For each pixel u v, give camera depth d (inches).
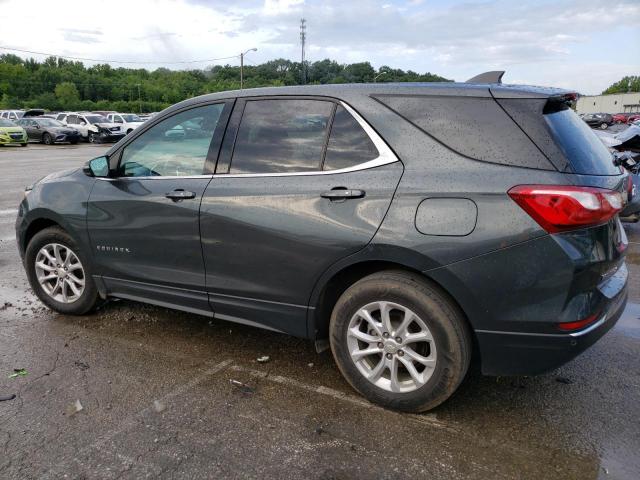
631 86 5093.5
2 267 232.8
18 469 99.1
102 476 97.3
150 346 151.5
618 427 112.0
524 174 100.9
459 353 108.0
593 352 148.1
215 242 133.0
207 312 142.9
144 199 144.6
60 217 162.4
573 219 97.1
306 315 125.1
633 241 282.0
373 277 114.7
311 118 124.3
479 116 107.3
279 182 124.3
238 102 135.7
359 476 97.2
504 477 96.8
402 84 117.8
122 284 156.6
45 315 175.2
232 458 102.2
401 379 117.6
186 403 121.3
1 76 3848.4
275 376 134.3
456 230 103.7
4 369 137.3
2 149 1079.6
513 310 102.2
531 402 121.8
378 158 114.0
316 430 110.9
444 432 110.3
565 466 99.7
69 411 117.9
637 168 286.2
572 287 99.0
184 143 142.3
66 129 1257.4
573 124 111.7
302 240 119.5
